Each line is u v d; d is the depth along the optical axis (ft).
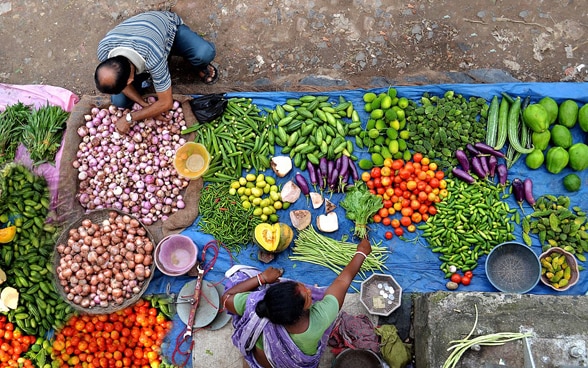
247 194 14.20
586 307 11.49
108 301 13.42
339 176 13.96
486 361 11.23
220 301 13.47
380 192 13.88
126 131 14.46
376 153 13.99
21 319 13.43
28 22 16.70
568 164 13.79
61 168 14.37
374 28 15.75
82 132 14.56
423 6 15.71
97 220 13.85
